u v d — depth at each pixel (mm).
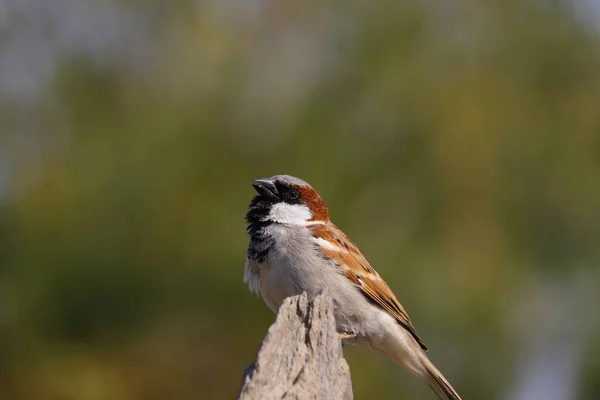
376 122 12195
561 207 12203
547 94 12969
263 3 13203
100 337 11273
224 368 11414
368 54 12648
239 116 12164
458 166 11781
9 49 13086
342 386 5926
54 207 11508
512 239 11836
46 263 11234
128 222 11297
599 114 12906
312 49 12977
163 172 11586
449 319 11055
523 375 12070
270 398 5625
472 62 12719
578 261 12320
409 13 12891
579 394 12359
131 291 11109
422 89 12289
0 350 11094
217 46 12812
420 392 11664
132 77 12867
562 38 13266
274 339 5832
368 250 11289
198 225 11305
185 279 11125
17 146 12406
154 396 11297
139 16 13203
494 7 13234
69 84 12781
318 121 12203
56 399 11047
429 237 11508
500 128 12156
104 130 12180
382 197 11750
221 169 11766
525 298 11836
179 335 11320
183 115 12086
